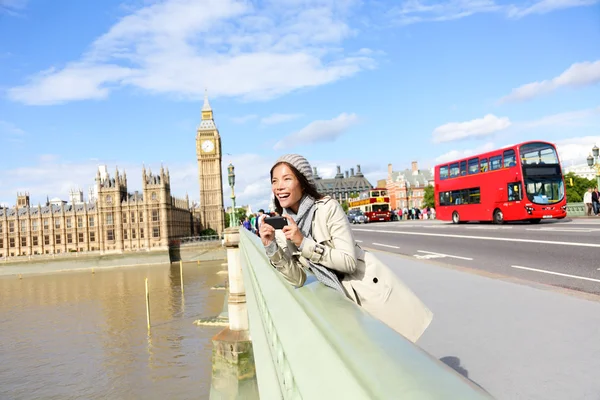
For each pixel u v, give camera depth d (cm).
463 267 1191
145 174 14025
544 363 446
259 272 398
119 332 4653
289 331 174
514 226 2642
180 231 15712
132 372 3306
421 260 1401
